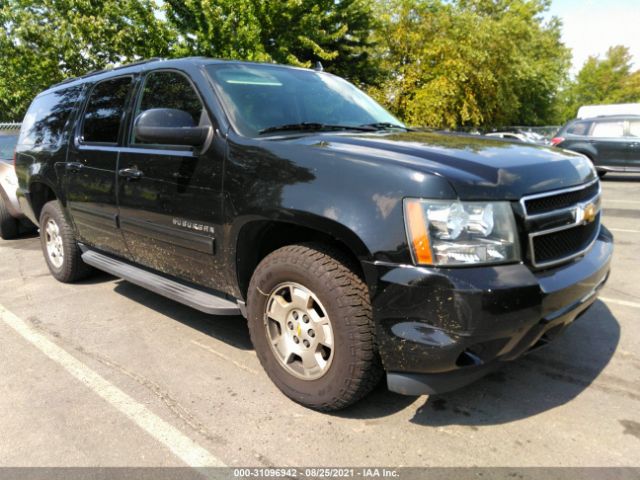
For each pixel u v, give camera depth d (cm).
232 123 281
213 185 278
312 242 251
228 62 332
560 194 238
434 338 205
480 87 2239
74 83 454
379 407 261
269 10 1634
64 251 463
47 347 343
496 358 216
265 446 231
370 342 227
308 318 249
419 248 206
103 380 296
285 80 343
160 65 345
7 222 713
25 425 252
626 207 905
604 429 238
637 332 346
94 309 416
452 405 262
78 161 402
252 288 269
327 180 231
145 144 335
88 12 1664
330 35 1842
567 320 236
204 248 291
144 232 339
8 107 1922
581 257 249
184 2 1642
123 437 241
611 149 1330
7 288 482
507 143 283
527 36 2681
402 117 2211
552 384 280
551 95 3772
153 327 375
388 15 2189
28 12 1669
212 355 327
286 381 264
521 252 218
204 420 253
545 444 228
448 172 212
